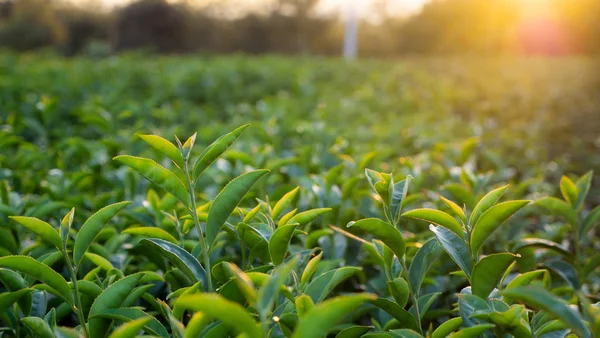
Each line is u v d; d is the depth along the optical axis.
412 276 1.83
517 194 3.53
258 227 1.89
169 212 2.61
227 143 1.75
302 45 37.47
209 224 1.74
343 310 1.11
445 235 1.79
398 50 37.84
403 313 1.80
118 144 3.99
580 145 7.62
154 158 4.11
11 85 7.51
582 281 2.37
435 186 4.13
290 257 1.98
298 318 1.53
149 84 10.04
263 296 1.18
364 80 12.44
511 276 2.56
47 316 1.84
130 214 2.57
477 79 13.55
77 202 3.01
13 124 5.00
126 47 32.69
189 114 7.12
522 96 11.27
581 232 2.39
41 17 29.80
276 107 6.77
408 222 3.45
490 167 5.84
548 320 1.79
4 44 28.67
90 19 33.34
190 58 15.34
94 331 1.72
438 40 36.16
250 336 1.17
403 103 9.90
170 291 2.09
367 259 2.68
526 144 6.77
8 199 2.61
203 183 3.64
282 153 4.38
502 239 3.36
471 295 1.56
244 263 2.04
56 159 4.02
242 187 1.73
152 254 2.27
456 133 7.45
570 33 30.30
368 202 3.12
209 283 1.73
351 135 5.80
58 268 2.43
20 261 1.59
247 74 11.59
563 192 2.36
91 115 5.08
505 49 32.59
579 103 11.87
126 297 1.72
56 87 7.83
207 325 1.62
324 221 2.76
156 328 1.68
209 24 35.56
